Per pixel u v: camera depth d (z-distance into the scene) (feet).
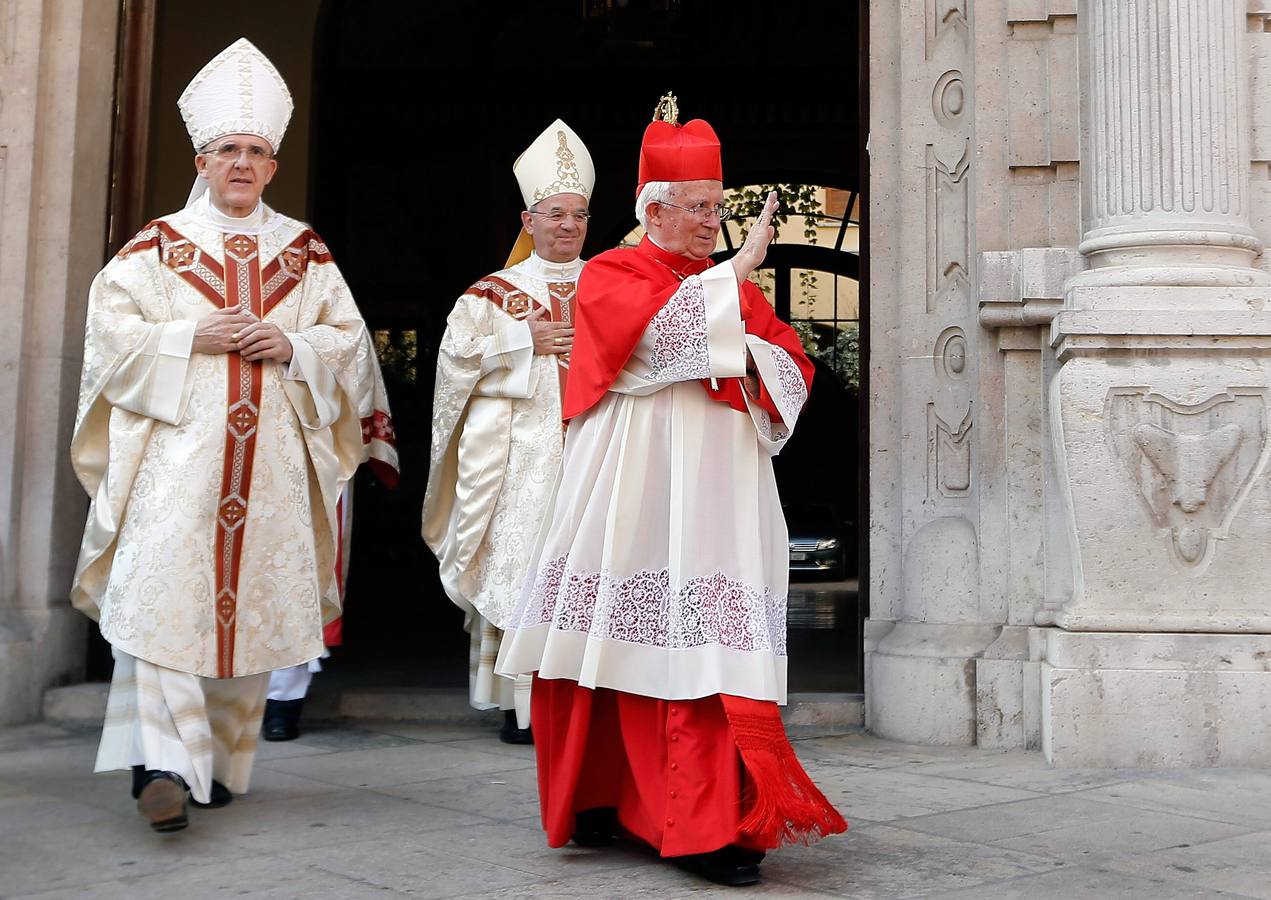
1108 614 14.84
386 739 17.01
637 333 10.61
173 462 12.34
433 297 55.52
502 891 9.81
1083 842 11.17
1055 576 15.98
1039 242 16.43
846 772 14.42
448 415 17.78
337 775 14.52
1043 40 16.52
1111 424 14.98
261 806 12.86
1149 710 14.48
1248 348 14.90
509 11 53.47
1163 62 15.46
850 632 30.86
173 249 13.05
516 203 55.52
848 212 54.54
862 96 18.21
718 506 10.69
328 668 23.97
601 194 55.26
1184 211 15.34
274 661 12.58
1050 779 13.94
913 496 17.15
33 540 18.07
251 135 13.08
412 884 10.02
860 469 17.90
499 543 17.04
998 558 16.44
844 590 47.67
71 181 18.49
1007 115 16.55
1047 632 15.42
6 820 12.19
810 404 54.29
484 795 13.42
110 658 18.84
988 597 16.46
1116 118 15.62
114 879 10.21
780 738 10.07
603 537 10.86
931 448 17.08
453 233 55.42
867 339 17.83
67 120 18.54
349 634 31.12
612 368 10.75
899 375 17.56
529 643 11.03
